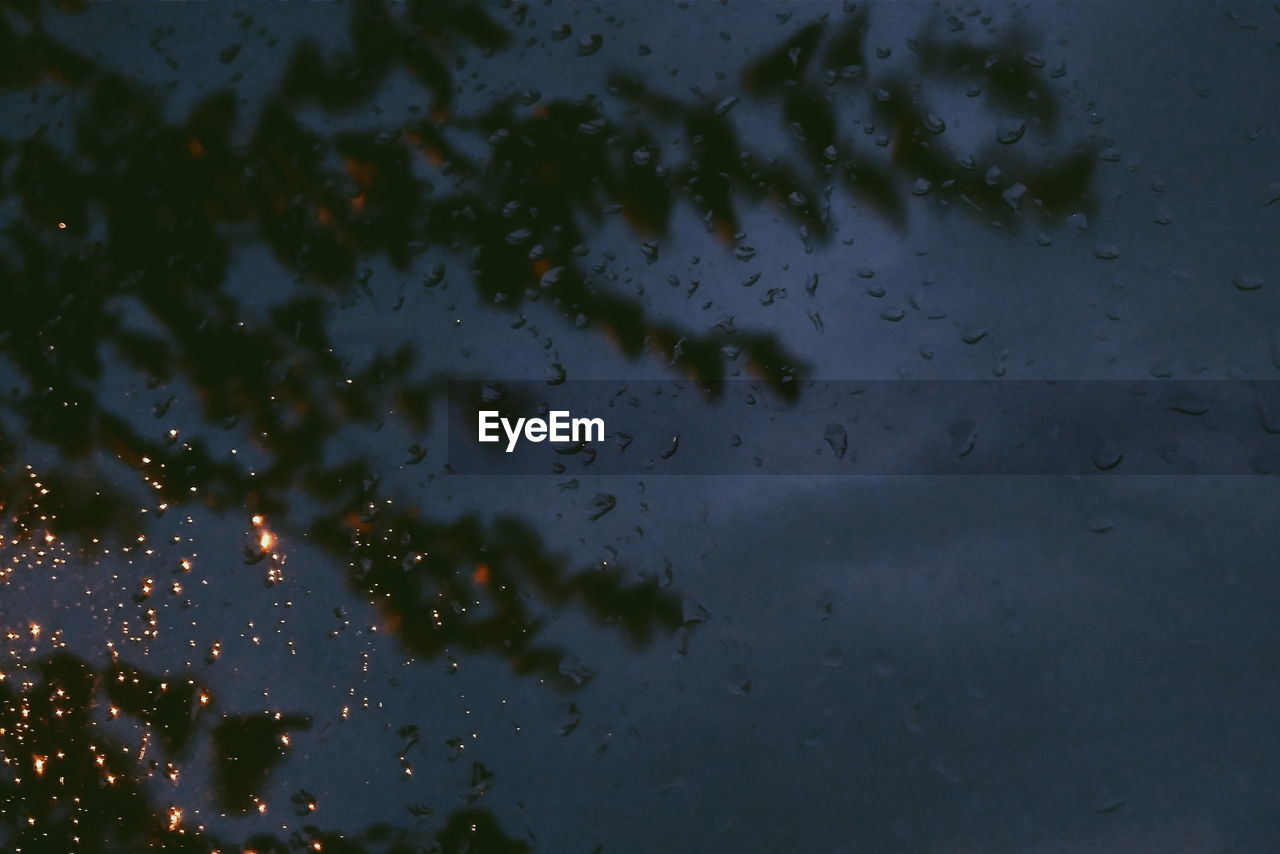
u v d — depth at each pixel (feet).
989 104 2.30
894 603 2.18
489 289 2.29
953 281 2.26
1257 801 2.12
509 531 2.23
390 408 2.27
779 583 2.19
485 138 2.33
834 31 2.34
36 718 2.22
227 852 2.16
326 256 2.31
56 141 2.38
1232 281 2.23
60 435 2.29
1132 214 2.26
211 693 2.21
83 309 2.32
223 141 2.36
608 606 2.20
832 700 2.16
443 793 2.16
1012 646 2.17
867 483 2.22
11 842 2.19
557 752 2.16
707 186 2.30
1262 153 2.27
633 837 2.14
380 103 2.36
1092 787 2.13
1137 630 2.16
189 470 2.27
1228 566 2.17
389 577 2.22
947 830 2.12
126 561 2.25
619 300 2.28
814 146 2.30
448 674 2.19
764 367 2.25
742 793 2.14
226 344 2.30
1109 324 2.23
